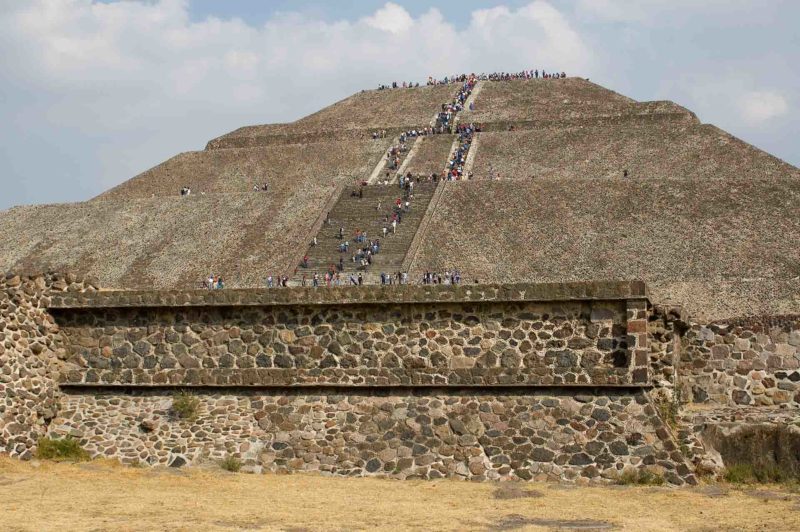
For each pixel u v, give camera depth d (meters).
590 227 86.12
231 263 83.06
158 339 23.66
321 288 22.94
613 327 21.66
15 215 102.25
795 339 23.89
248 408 22.78
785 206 86.94
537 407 21.58
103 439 22.61
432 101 154.75
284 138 140.25
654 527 15.88
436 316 22.50
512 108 145.50
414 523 15.99
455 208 93.19
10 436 21.78
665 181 95.12
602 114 133.62
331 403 22.52
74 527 15.10
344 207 95.44
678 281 73.38
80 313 24.08
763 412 22.52
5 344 22.11
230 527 15.46
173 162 131.62
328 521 16.08
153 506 17.11
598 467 20.62
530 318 22.06
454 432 21.61
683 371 24.34
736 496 18.78
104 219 97.50
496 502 18.25
